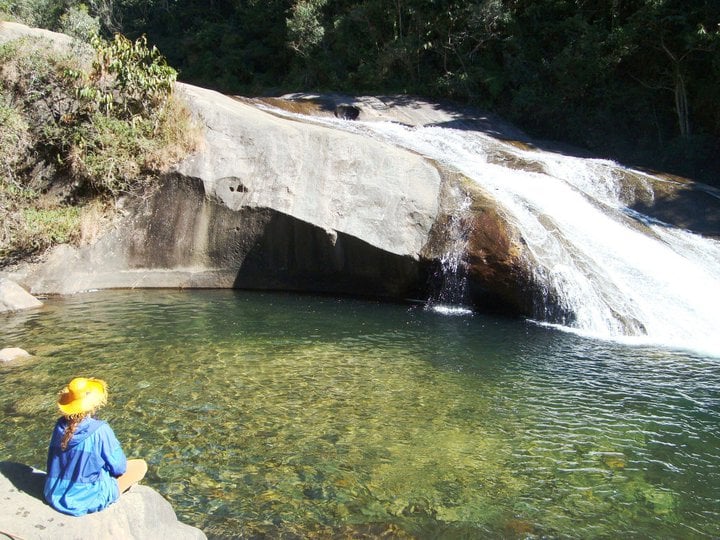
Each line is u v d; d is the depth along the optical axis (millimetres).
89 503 3871
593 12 23172
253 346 9039
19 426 6125
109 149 12484
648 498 5133
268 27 32500
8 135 12359
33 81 12844
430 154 15133
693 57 19922
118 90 12969
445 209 12555
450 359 8719
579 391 7543
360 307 11914
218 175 12641
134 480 4336
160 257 13047
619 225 13305
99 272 12750
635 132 21453
